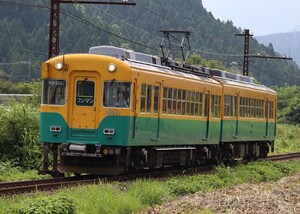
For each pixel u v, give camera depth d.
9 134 22.58
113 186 15.04
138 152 18.81
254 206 13.63
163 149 20.23
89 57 17.69
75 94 17.81
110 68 17.52
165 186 15.88
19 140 22.77
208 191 16.47
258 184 19.19
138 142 18.33
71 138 17.81
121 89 17.58
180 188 16.02
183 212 12.66
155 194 14.34
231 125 26.62
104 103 17.59
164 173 20.92
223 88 25.55
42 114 18.09
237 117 27.25
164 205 13.76
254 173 21.69
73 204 11.39
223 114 25.66
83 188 14.02
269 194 15.62
